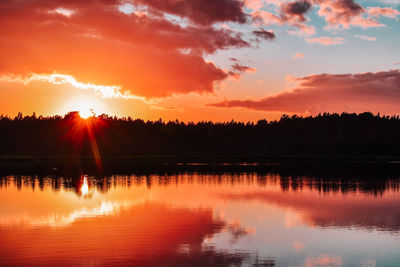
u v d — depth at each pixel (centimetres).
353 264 1599
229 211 2730
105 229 2166
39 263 1593
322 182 4831
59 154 15950
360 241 1927
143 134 18562
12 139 16038
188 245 1845
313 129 19438
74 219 2445
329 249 1791
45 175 5978
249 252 1744
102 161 11781
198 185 4472
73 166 8706
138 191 3866
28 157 13200
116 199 3309
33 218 2481
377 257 1683
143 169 7625
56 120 17525
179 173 6469
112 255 1697
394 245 1855
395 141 14562
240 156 15638
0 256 1678
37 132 16875
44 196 3500
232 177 5619
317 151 16025
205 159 13475
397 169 7375
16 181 4972
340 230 2153
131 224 2300
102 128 17875
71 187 4241
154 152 17525
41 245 1842
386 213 2655
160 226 2241
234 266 1566
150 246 1831
